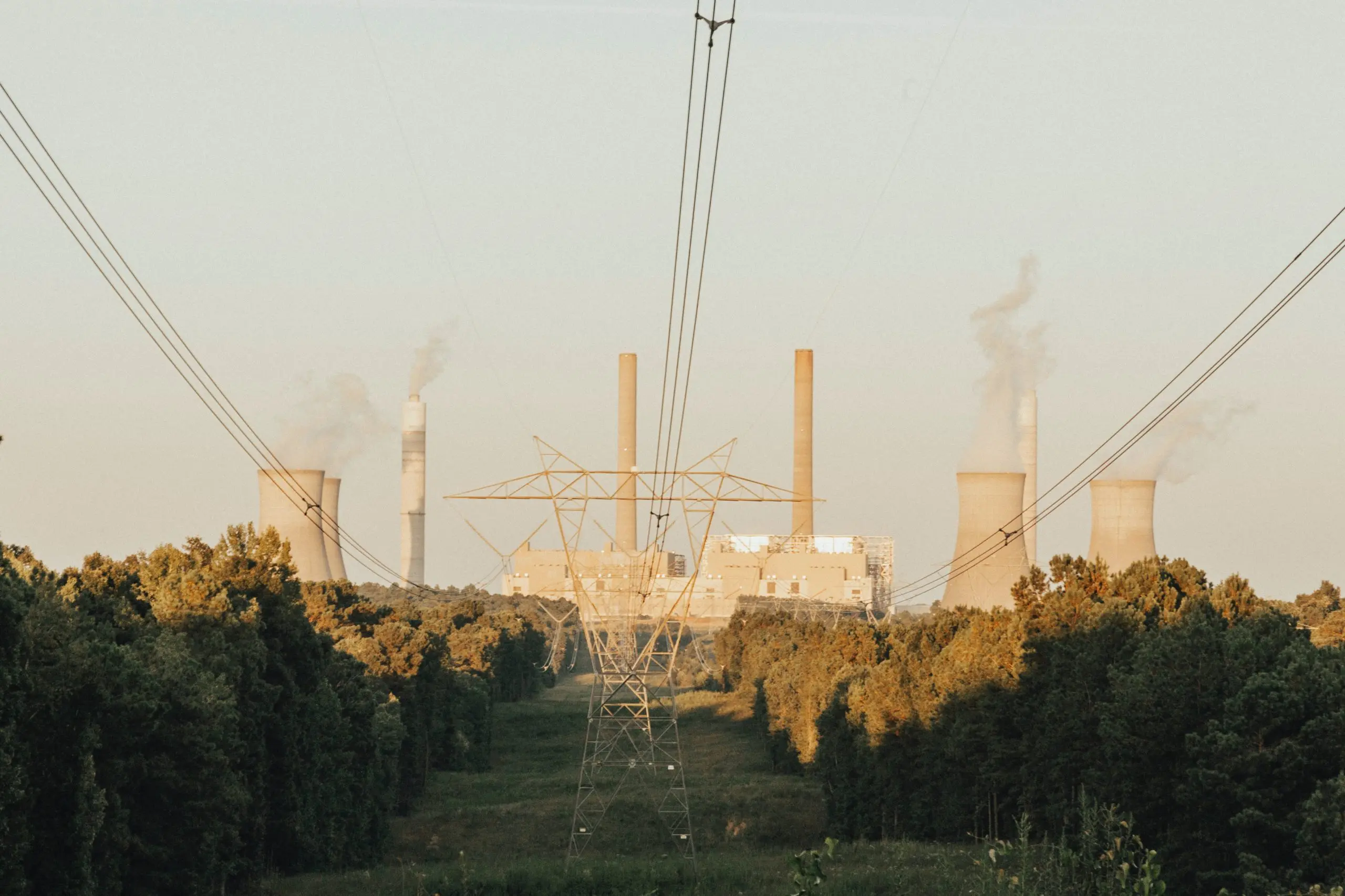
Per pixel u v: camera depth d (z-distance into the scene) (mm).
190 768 52906
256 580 76625
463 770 135250
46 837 44031
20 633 40156
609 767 136625
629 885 67125
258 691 68312
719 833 98562
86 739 44594
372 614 169625
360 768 88250
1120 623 62188
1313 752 43812
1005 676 73188
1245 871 42750
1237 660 48562
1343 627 140500
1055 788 63656
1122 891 24578
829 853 19531
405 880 67688
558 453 75875
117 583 76938
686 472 74938
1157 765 49438
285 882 69312
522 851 92812
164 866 52750
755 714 166125
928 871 58688
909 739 89250
